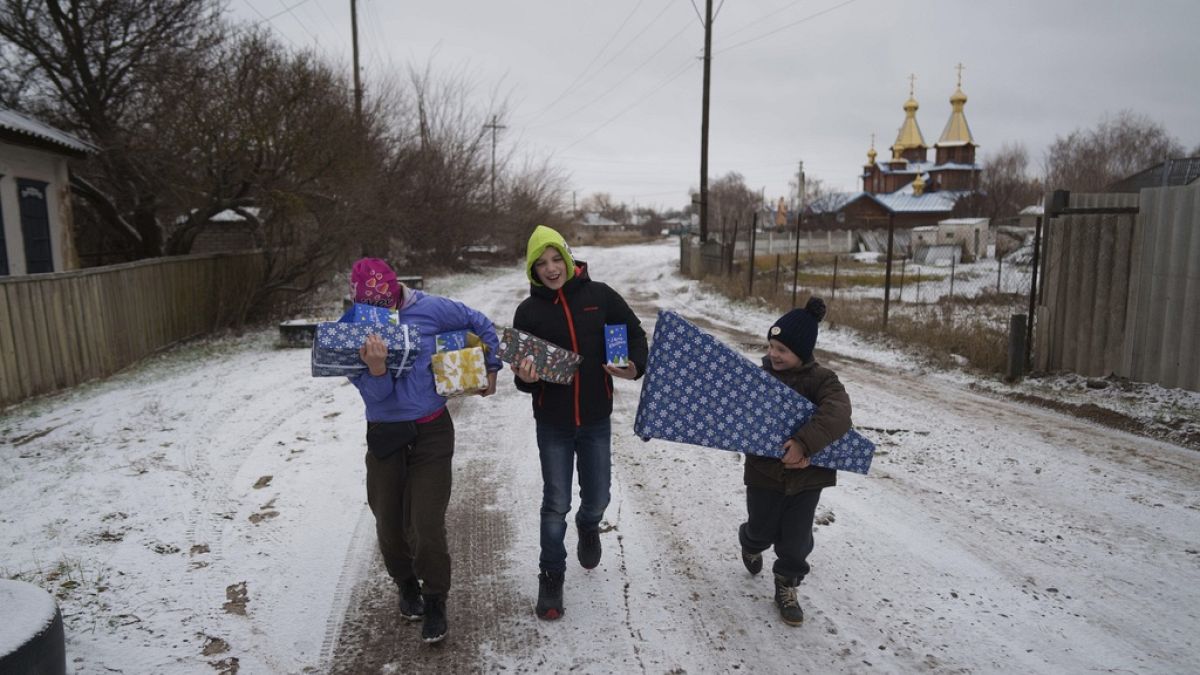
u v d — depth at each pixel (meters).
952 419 7.02
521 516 4.71
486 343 3.37
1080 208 8.11
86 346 9.05
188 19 14.95
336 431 6.52
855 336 12.09
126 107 15.04
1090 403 7.30
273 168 13.27
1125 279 7.73
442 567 3.19
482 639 3.29
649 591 3.72
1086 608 3.55
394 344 3.00
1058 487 5.19
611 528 4.50
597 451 3.48
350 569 3.95
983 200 52.78
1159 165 17.36
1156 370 7.49
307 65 13.69
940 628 3.38
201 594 3.63
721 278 22.83
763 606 3.57
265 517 4.59
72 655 3.05
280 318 15.17
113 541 4.19
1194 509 4.76
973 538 4.34
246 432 6.48
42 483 5.15
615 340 3.31
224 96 12.80
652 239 78.31
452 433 3.30
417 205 25.17
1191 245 7.05
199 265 12.84
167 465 5.56
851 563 4.03
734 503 4.91
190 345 12.03
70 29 14.24
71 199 14.34
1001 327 11.07
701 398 3.30
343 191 14.71
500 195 33.84
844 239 45.56
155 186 14.58
